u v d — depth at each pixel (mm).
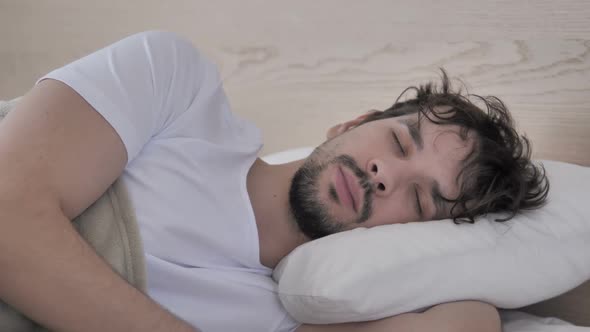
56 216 766
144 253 876
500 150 1043
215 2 1611
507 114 1167
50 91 848
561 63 1228
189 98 1011
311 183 1033
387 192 1015
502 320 1085
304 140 1545
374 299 894
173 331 817
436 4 1346
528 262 965
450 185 1024
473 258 941
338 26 1468
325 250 933
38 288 738
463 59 1331
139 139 897
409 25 1383
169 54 994
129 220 875
